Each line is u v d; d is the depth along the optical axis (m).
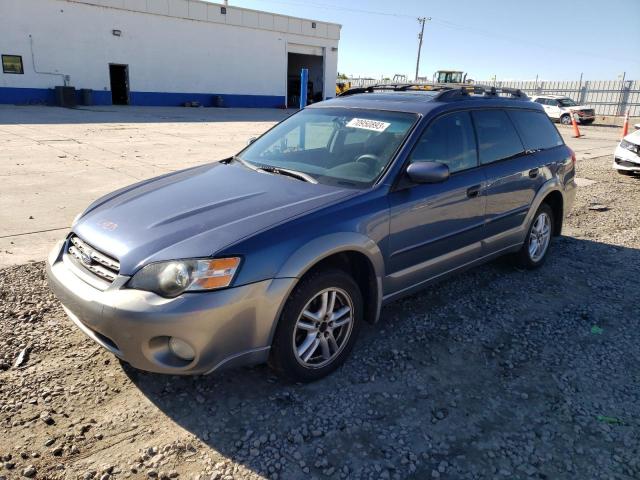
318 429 2.67
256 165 3.87
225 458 2.45
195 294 2.49
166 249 2.62
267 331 2.70
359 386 3.06
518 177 4.43
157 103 30.39
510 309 4.19
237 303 2.55
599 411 2.92
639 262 5.48
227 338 2.58
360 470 2.41
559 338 3.75
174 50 30.36
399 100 4.05
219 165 4.04
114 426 2.62
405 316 3.99
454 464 2.48
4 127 15.49
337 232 2.94
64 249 3.13
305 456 2.48
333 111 4.18
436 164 3.30
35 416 2.65
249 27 33.25
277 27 34.53
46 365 3.09
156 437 2.56
